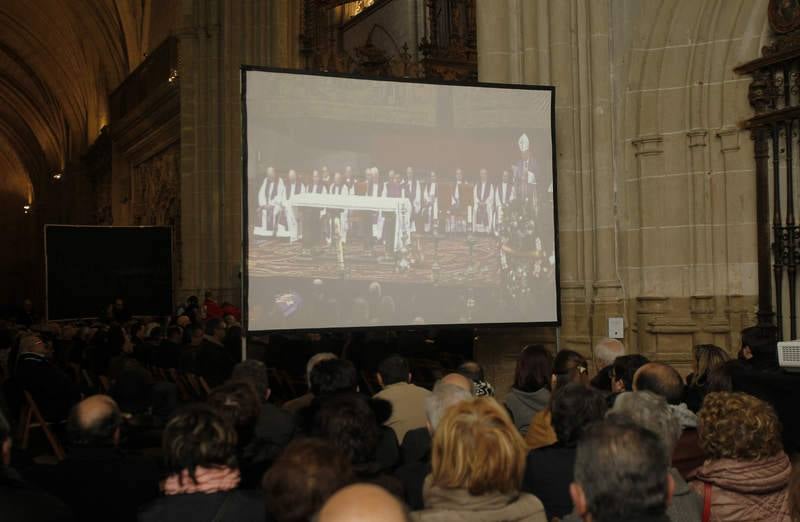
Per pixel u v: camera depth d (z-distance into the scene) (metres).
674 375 4.41
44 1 32.38
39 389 8.88
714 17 9.32
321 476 2.52
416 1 20.50
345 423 3.46
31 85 39.53
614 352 6.41
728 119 9.28
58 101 38.22
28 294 47.31
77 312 18.83
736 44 9.23
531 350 5.39
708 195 9.38
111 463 3.82
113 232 19.28
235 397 4.17
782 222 8.85
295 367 12.11
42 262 43.06
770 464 3.31
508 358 10.05
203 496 3.06
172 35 22.28
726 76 9.29
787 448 5.07
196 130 19.00
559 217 9.79
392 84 8.80
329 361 4.98
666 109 9.59
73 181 37.50
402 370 5.53
